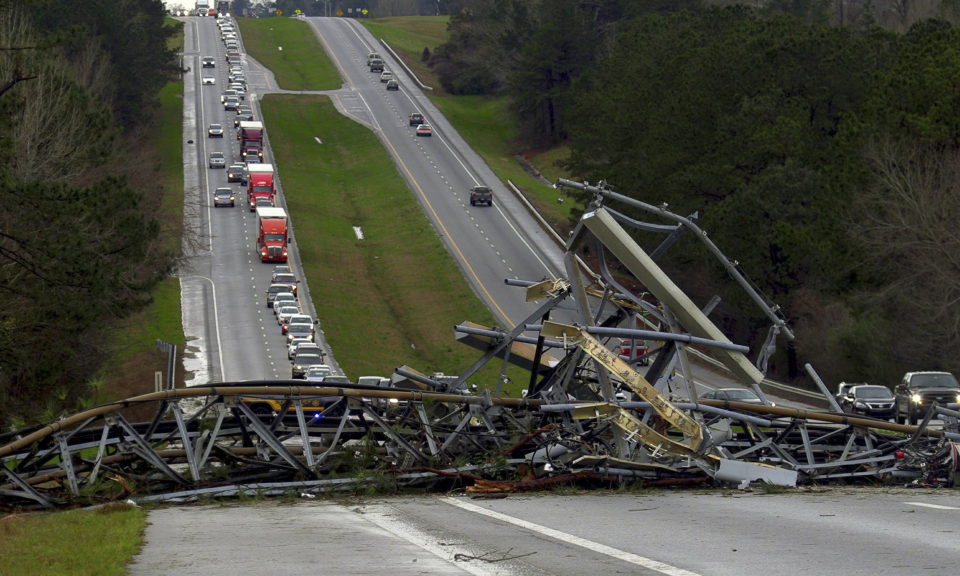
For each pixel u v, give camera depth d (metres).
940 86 57.53
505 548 13.55
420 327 88.38
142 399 20.72
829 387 69.38
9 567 12.23
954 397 49.44
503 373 26.33
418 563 12.42
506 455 22.83
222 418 21.48
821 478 24.27
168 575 11.71
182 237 99.75
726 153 80.00
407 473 21.83
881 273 60.72
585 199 105.25
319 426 24.50
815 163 74.75
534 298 26.38
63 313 37.00
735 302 75.44
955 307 58.62
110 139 51.44
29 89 46.94
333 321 86.50
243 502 19.86
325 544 13.90
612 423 22.59
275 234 106.75
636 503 18.98
